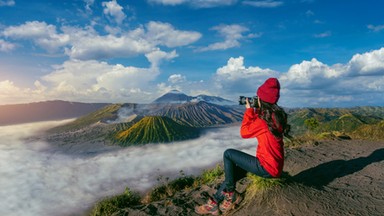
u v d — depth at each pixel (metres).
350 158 3.79
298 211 2.24
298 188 2.49
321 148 4.59
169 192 3.97
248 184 2.86
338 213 2.16
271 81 2.13
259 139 2.21
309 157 3.98
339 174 3.08
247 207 2.45
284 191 2.43
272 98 2.12
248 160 2.26
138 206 3.03
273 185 2.47
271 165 2.16
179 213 2.70
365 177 2.90
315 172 3.26
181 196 3.19
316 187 2.61
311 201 2.33
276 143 2.17
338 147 4.61
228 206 2.47
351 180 2.85
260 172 2.22
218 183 3.38
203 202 2.92
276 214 2.26
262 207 2.37
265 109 2.14
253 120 2.20
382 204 2.24
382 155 3.80
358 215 2.11
